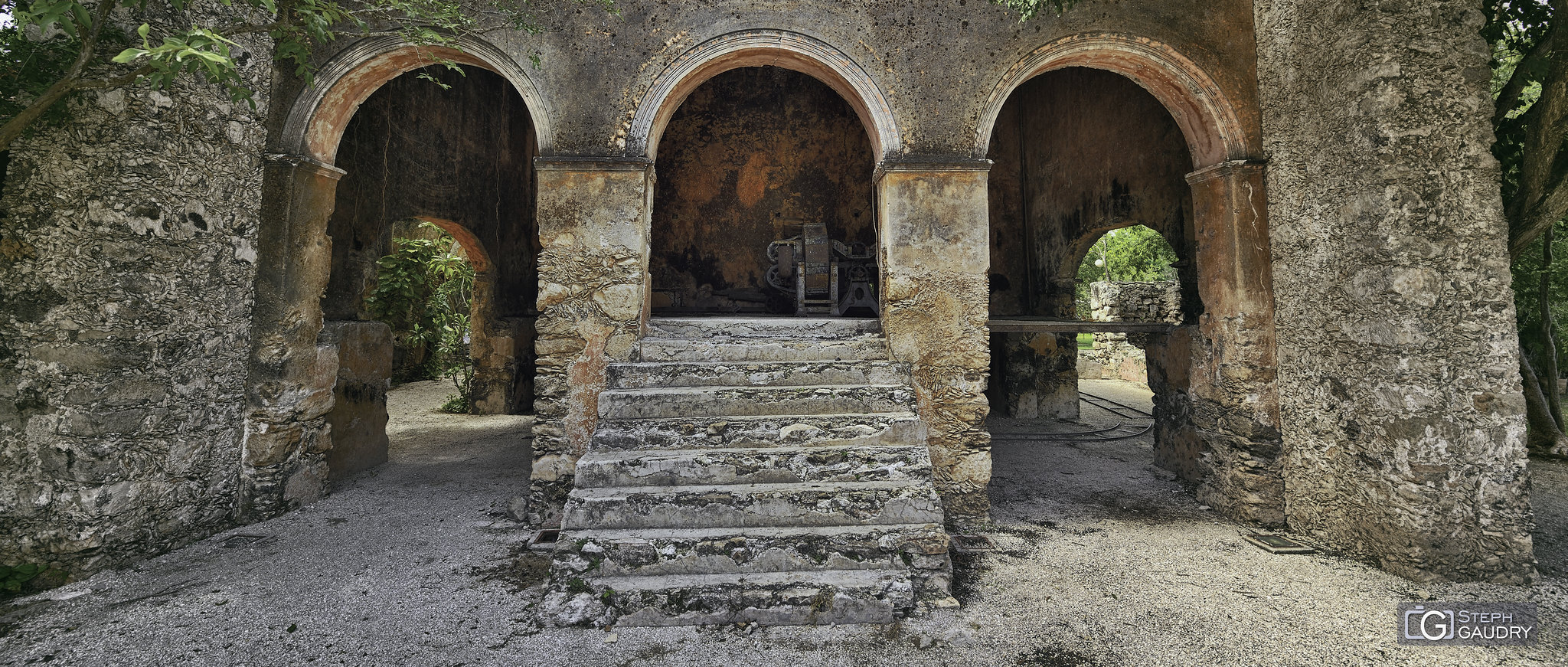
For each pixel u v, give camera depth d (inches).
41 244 131.5
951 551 149.2
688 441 142.6
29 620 112.9
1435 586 128.0
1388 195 133.3
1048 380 345.4
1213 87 170.4
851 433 145.2
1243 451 170.7
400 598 122.9
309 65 140.0
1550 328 248.8
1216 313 179.2
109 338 133.5
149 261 139.3
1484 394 129.8
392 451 258.7
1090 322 222.2
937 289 170.4
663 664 101.3
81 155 133.5
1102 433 302.8
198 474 150.9
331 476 203.0
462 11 169.2
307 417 177.0
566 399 167.2
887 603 114.2
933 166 169.3
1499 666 100.7
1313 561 142.5
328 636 108.3
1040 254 337.7
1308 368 155.6
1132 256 788.0
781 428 144.6
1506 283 131.9
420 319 498.6
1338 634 110.4
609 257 168.7
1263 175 169.5
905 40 172.7
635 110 171.2
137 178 137.4
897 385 161.9
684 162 310.8
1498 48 222.8
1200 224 184.4
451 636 108.8
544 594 115.6
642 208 169.8
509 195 356.5
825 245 249.8
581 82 170.9
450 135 293.9
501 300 355.6
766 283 308.5
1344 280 144.4
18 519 128.5
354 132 224.1
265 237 166.4
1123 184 263.1
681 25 172.2
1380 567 137.1
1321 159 150.3
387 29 171.0
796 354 172.7
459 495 194.1
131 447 136.6
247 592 124.6
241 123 159.3
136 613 115.8
